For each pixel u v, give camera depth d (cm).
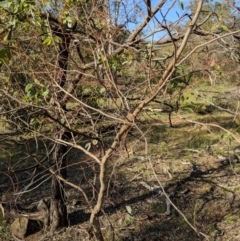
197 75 318
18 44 324
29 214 587
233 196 660
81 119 372
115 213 630
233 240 546
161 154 849
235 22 293
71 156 827
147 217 616
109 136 511
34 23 323
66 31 363
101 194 333
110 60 313
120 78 344
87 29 314
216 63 296
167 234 572
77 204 655
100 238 366
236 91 347
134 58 329
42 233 579
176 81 298
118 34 317
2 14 314
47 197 669
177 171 775
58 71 327
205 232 570
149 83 275
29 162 774
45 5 316
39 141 747
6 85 341
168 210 628
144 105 280
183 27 313
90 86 371
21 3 298
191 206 644
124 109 311
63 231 574
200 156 853
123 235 571
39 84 314
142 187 712
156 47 315
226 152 847
